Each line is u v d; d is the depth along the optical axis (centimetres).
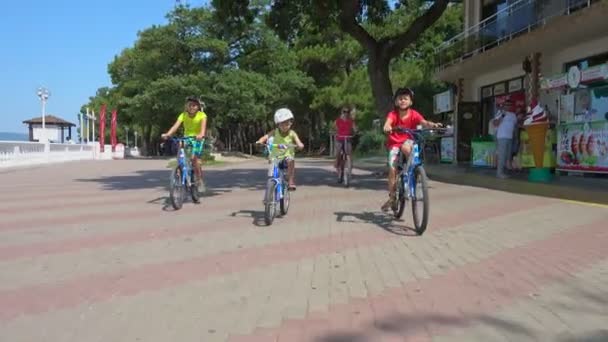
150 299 473
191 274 549
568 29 1405
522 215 859
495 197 1081
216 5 1602
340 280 522
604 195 950
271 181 822
